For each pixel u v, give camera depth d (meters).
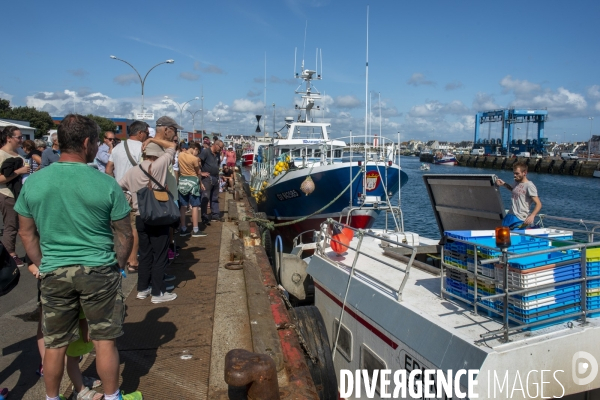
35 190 2.62
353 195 12.74
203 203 10.66
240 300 5.41
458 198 5.73
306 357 4.68
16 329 4.64
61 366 2.79
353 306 4.86
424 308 4.05
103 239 2.77
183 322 4.75
